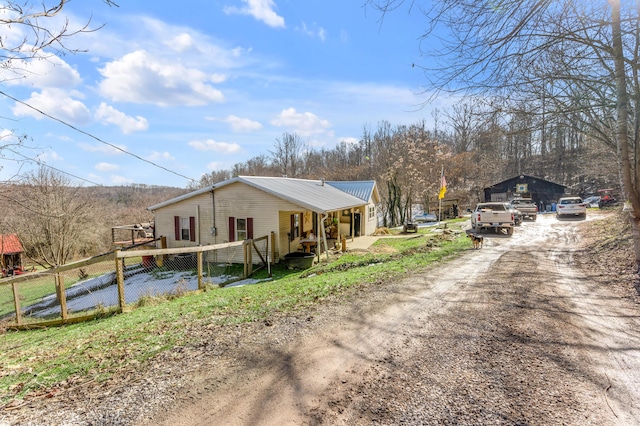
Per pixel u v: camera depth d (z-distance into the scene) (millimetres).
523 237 15430
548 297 5797
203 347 4008
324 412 2619
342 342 4004
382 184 32781
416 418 2527
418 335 4180
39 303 12961
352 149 48219
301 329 4457
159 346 4180
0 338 6859
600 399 2746
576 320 4645
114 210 35656
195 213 16250
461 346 3828
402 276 7754
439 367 3338
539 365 3346
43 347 5070
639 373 3164
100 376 3439
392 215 29000
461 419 2506
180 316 5699
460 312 5043
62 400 2969
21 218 18906
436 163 30922
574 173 40875
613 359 3461
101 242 27234
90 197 25359
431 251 12117
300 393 2904
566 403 2691
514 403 2703
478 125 7199
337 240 18109
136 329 5164
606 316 4789
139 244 16344
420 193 31375
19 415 2732
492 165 38562
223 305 6227
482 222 16969
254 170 54812
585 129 8547
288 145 53094
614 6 5734
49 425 2557
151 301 7953
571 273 7793
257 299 6438
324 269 11172
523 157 41344
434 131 36125
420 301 5668
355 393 2891
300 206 13898
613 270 7637
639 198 7246
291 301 5938
